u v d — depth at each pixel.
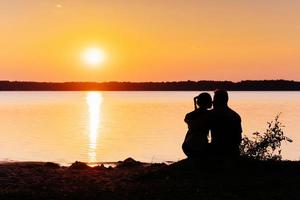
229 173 10.38
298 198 8.63
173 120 66.50
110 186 9.80
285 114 75.88
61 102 160.00
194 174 10.34
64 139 40.50
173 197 8.70
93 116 77.12
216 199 8.54
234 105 116.50
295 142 36.16
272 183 9.60
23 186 10.04
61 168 13.27
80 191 9.36
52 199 8.76
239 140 10.70
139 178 10.50
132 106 120.62
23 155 29.12
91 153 30.50
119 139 40.47
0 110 97.94
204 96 11.03
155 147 34.28
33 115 79.75
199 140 10.83
